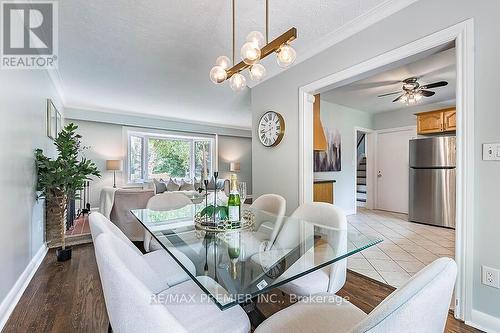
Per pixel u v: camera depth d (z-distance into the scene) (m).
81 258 2.72
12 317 1.68
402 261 2.66
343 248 1.40
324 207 1.81
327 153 4.88
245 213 2.08
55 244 3.06
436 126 4.39
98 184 5.55
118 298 0.64
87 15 2.06
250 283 1.08
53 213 3.04
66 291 2.01
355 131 5.43
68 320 1.64
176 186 6.11
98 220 1.25
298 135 2.85
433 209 4.23
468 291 1.56
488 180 1.49
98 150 5.56
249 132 8.00
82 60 2.95
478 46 1.53
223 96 4.44
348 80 2.37
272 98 3.21
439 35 1.69
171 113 5.84
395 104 4.98
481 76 1.51
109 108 5.34
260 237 1.62
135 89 4.05
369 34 2.12
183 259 1.29
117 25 2.20
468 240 1.56
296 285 1.31
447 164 4.09
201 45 2.55
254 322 1.42
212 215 1.79
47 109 3.12
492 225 1.48
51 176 2.58
